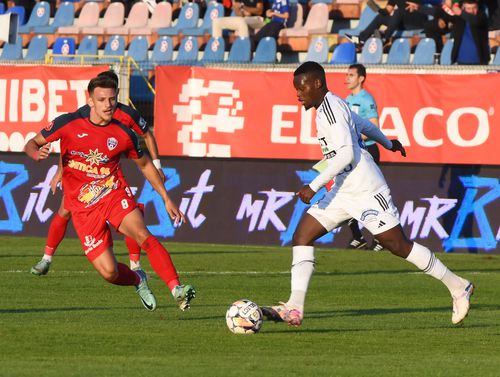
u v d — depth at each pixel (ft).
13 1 262.47
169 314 91.76
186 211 163.94
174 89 165.89
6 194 170.71
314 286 117.50
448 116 156.97
